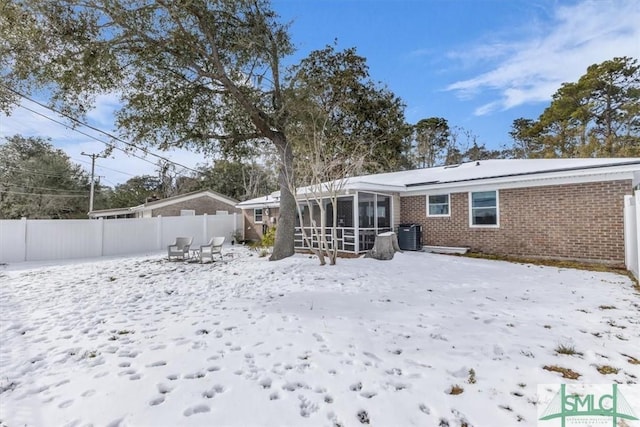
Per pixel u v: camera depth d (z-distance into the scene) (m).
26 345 3.96
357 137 14.52
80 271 10.00
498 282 6.91
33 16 7.55
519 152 31.42
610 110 24.48
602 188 8.99
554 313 4.75
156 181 41.66
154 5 8.36
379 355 3.47
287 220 11.09
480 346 3.64
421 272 8.12
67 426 2.39
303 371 3.15
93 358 3.55
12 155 28.52
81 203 30.92
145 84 9.73
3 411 2.58
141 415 2.50
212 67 10.16
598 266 8.64
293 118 10.68
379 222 12.66
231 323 4.62
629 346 3.57
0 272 10.16
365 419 2.44
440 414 2.47
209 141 11.32
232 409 2.56
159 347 3.81
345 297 5.90
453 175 12.79
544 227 9.99
